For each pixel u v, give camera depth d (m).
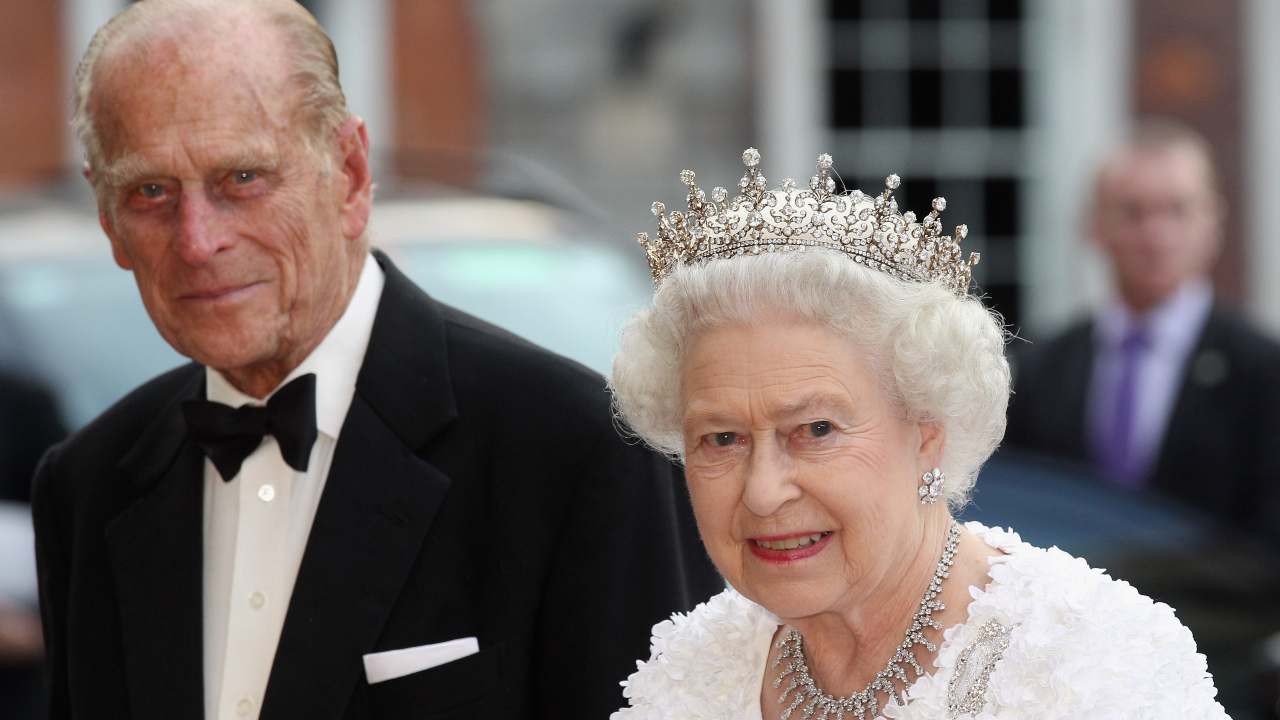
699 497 5.57
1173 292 15.16
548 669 6.60
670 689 6.18
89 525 7.12
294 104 6.26
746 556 5.57
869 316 5.33
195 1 6.29
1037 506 12.45
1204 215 15.29
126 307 11.84
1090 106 25.91
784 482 5.35
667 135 24.62
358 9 23.17
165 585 6.77
